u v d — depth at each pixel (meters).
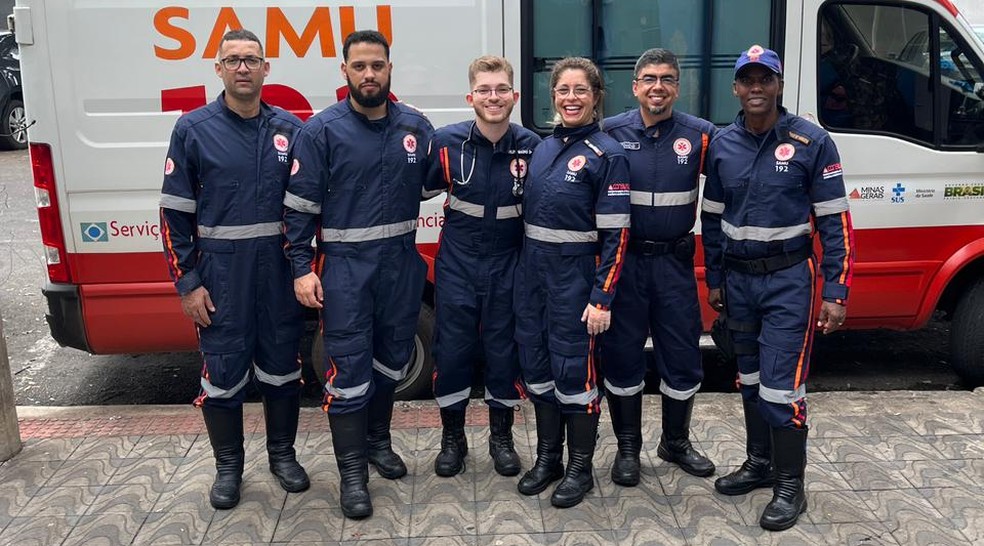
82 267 4.36
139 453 3.91
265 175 3.27
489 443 3.87
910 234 4.69
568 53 4.41
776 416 3.21
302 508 3.46
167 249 3.25
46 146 4.21
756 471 3.50
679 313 3.45
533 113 4.46
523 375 3.50
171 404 4.93
